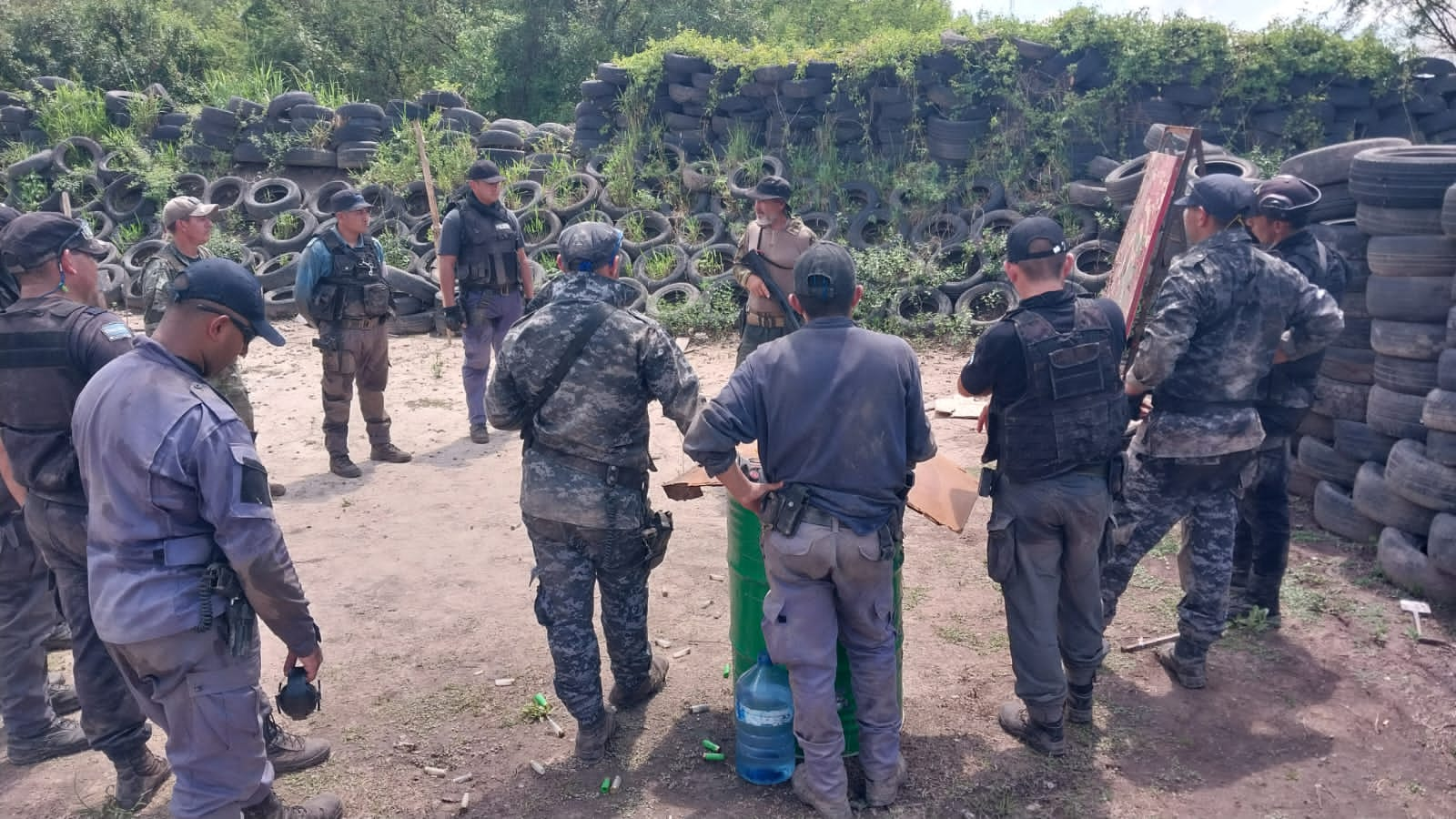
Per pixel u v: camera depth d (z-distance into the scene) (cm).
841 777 313
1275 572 432
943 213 1084
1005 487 339
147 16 2264
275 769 348
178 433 246
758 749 333
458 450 706
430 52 2703
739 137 1195
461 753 362
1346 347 509
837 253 303
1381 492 472
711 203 1168
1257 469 381
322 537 555
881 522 302
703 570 507
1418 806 323
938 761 349
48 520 308
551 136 1307
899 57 1132
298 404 813
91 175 1348
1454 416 423
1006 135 1092
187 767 264
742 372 305
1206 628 381
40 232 310
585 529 330
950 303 977
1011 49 1080
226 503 249
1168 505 377
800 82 1166
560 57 2436
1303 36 1034
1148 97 1062
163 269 536
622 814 324
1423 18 1146
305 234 1198
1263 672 403
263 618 265
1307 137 1045
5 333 300
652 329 327
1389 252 456
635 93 1259
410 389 852
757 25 2644
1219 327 358
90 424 252
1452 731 360
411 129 1305
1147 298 422
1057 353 318
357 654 430
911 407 304
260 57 2595
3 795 342
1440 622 432
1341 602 450
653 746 361
